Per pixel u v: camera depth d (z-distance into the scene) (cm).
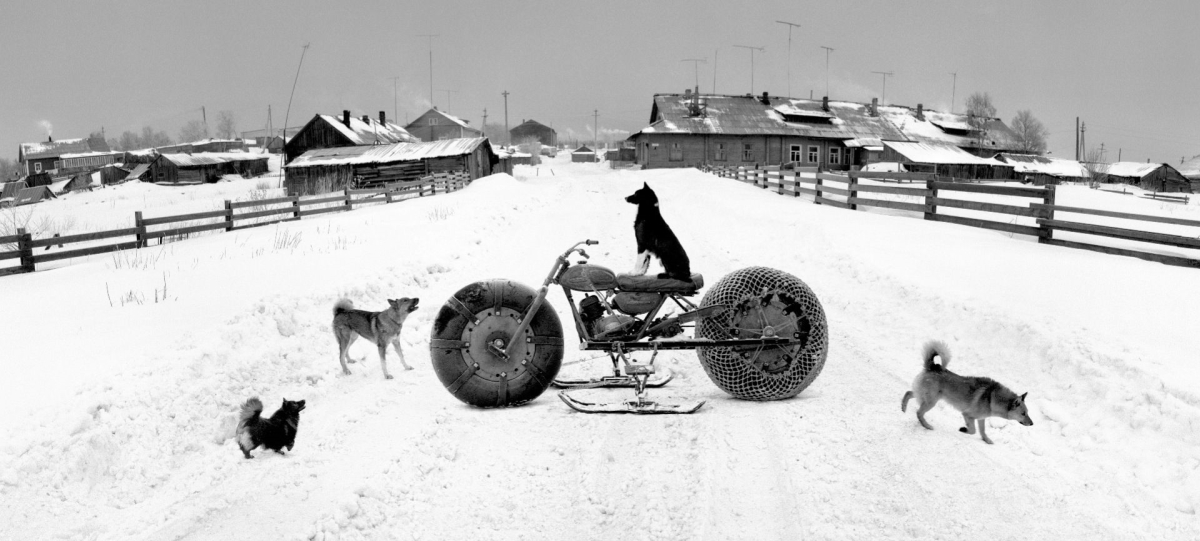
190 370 658
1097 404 591
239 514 453
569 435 584
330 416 633
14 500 454
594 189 3488
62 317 857
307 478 503
